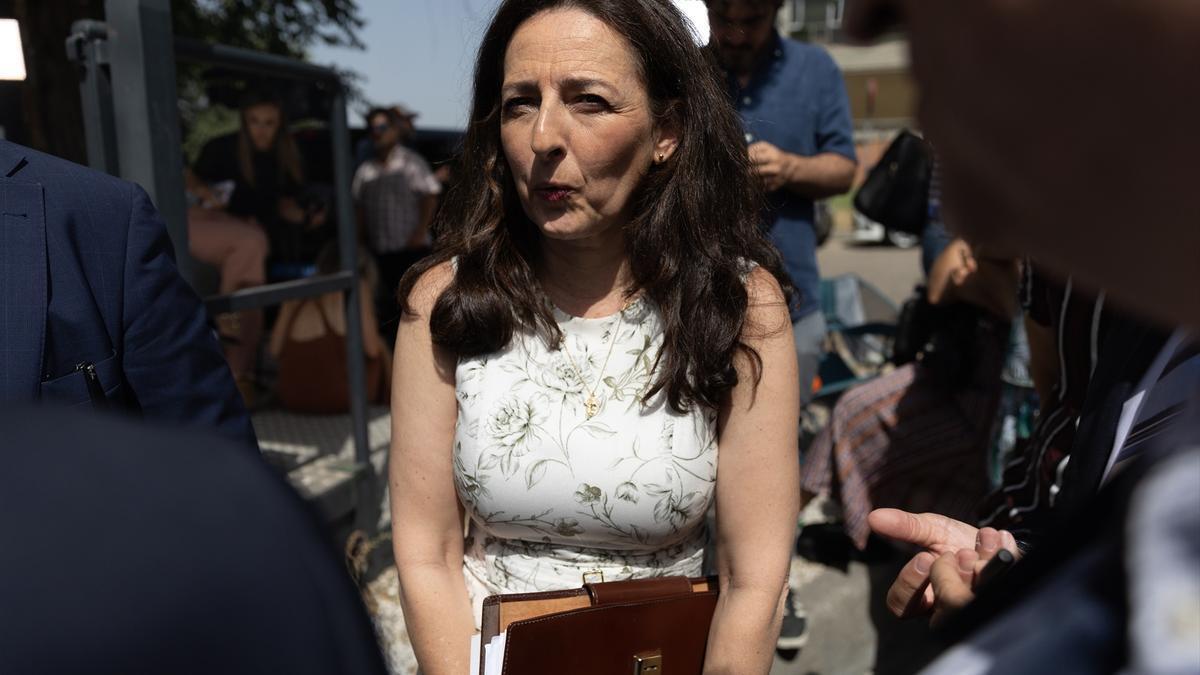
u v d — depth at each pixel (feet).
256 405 15.60
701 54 5.42
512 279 5.32
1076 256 1.60
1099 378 3.43
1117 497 1.91
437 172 25.40
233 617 1.54
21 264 4.79
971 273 9.25
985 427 10.08
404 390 5.55
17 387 4.69
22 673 1.38
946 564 3.54
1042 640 1.83
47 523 1.48
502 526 5.30
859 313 15.49
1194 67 1.32
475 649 4.95
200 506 1.61
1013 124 1.54
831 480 10.61
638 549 5.32
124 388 5.27
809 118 9.78
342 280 10.84
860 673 9.84
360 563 8.63
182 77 11.19
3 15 14.82
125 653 1.42
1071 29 1.40
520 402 5.22
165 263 5.41
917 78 1.74
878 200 11.02
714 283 5.23
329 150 10.98
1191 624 1.59
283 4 21.83
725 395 5.34
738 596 5.16
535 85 5.05
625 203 5.25
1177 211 1.41
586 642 4.78
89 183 5.18
